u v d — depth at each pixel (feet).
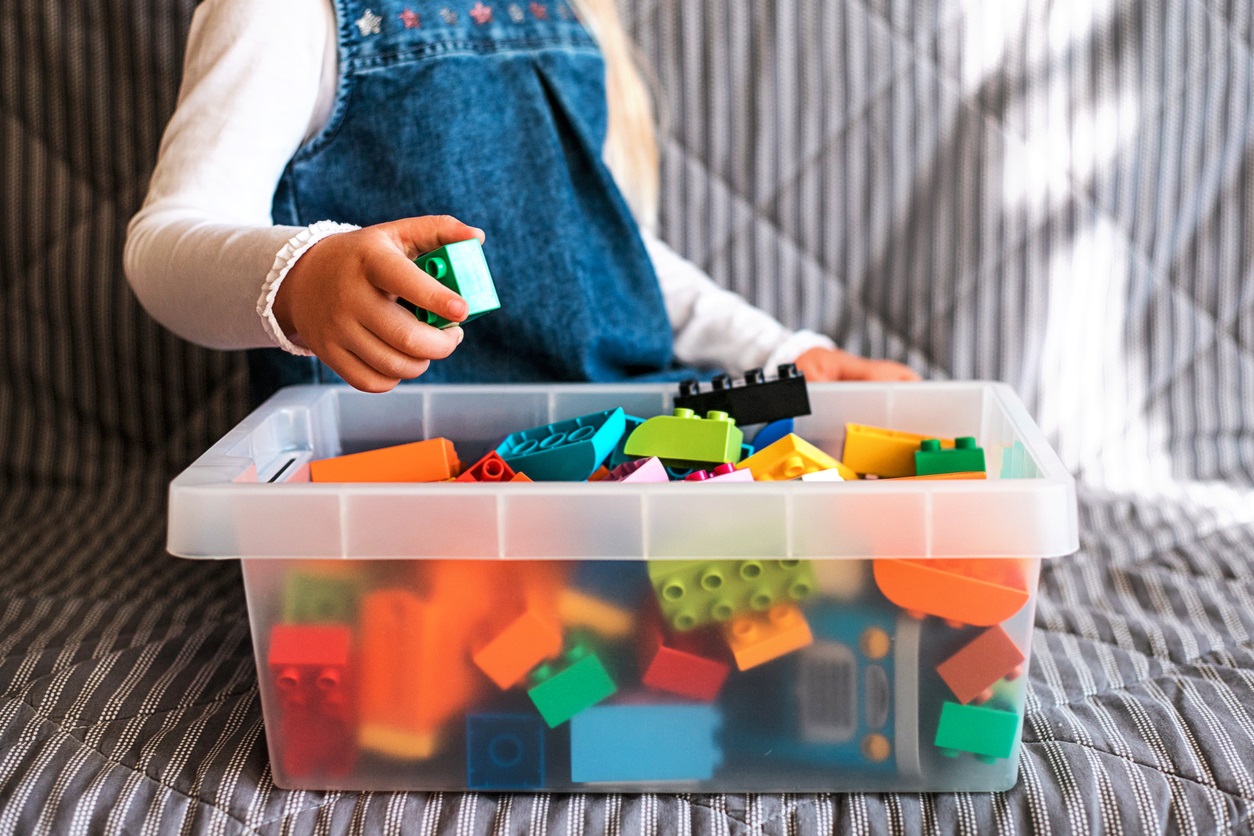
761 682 1.99
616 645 1.98
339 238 2.05
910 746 2.01
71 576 3.09
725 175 3.76
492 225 2.94
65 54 3.64
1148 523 3.33
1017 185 3.69
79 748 2.20
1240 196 3.68
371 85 2.85
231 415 3.79
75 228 3.71
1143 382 3.78
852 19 3.66
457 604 1.97
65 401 3.79
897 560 1.92
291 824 1.99
